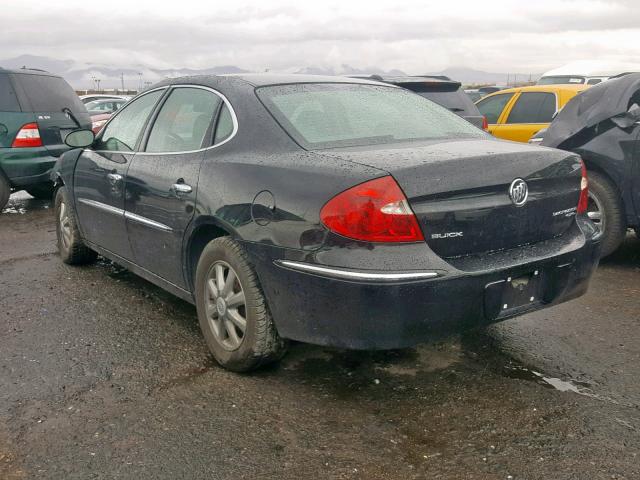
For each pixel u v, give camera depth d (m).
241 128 3.33
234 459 2.56
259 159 3.12
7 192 7.82
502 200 2.88
